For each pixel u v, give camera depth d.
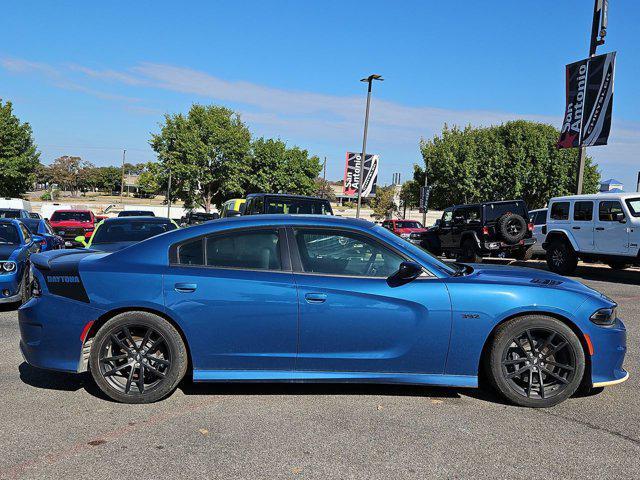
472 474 3.16
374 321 4.18
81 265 4.31
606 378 4.26
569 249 13.70
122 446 3.50
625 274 14.16
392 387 4.68
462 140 44.53
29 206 24.95
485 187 43.19
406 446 3.52
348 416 4.02
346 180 28.30
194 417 3.99
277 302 4.16
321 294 4.17
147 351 4.27
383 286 4.21
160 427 3.80
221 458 3.34
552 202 14.36
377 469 3.21
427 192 36.62
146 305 4.19
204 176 48.88
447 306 4.16
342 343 4.20
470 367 4.22
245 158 50.12
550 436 3.71
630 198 12.38
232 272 4.26
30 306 4.38
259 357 4.22
